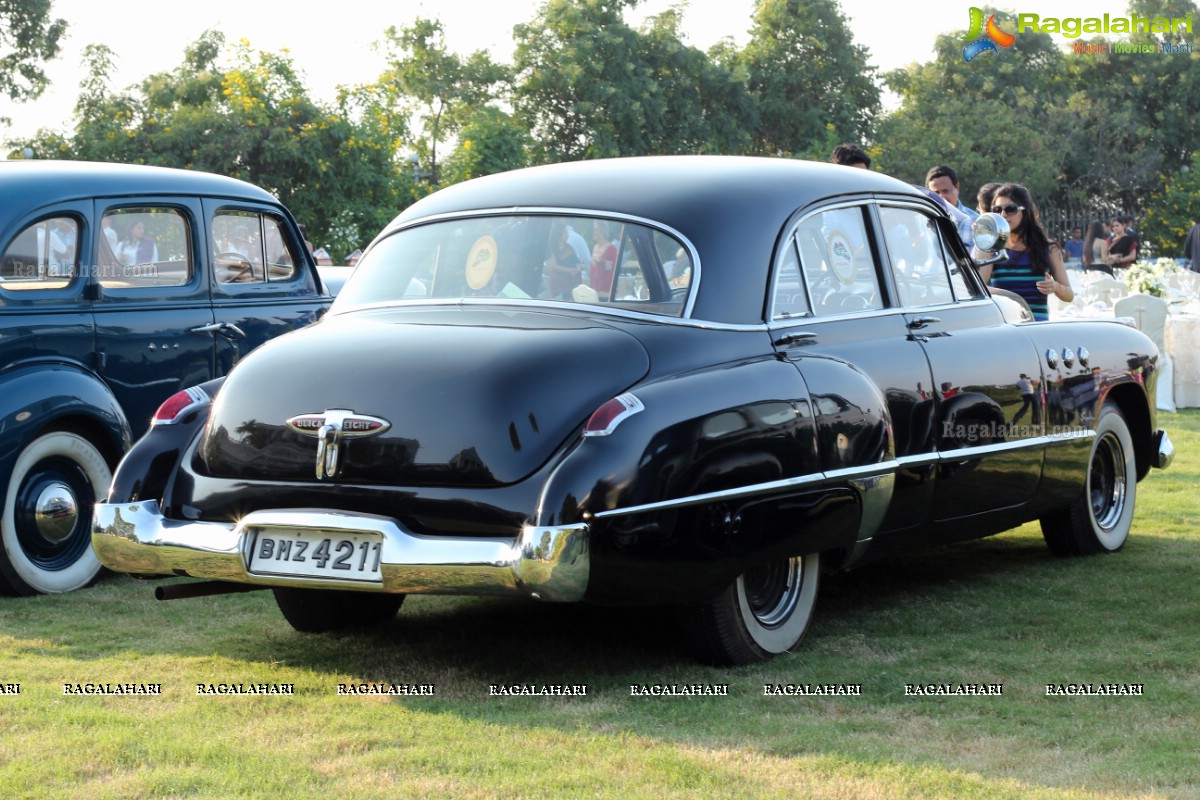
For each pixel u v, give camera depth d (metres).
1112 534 6.64
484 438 4.07
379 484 4.17
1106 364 6.40
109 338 6.37
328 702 4.16
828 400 4.59
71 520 6.07
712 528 4.19
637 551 4.04
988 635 5.02
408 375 4.23
